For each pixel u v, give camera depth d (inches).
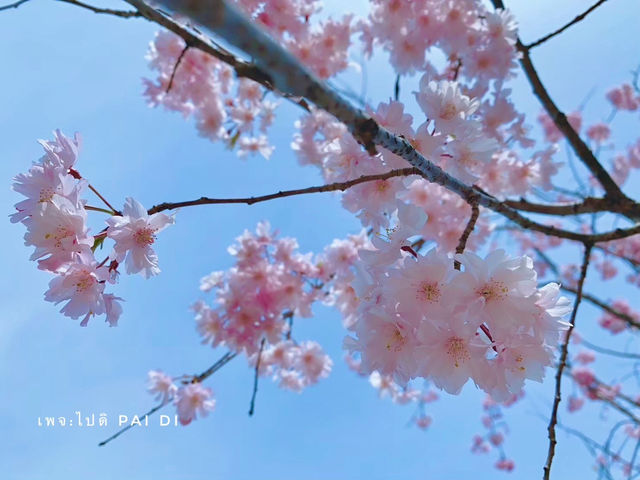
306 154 166.4
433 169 60.5
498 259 59.6
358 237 161.8
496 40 128.6
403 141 51.7
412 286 61.4
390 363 66.2
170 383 175.8
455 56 138.5
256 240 168.4
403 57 139.1
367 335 66.7
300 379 202.8
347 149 84.4
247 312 155.5
